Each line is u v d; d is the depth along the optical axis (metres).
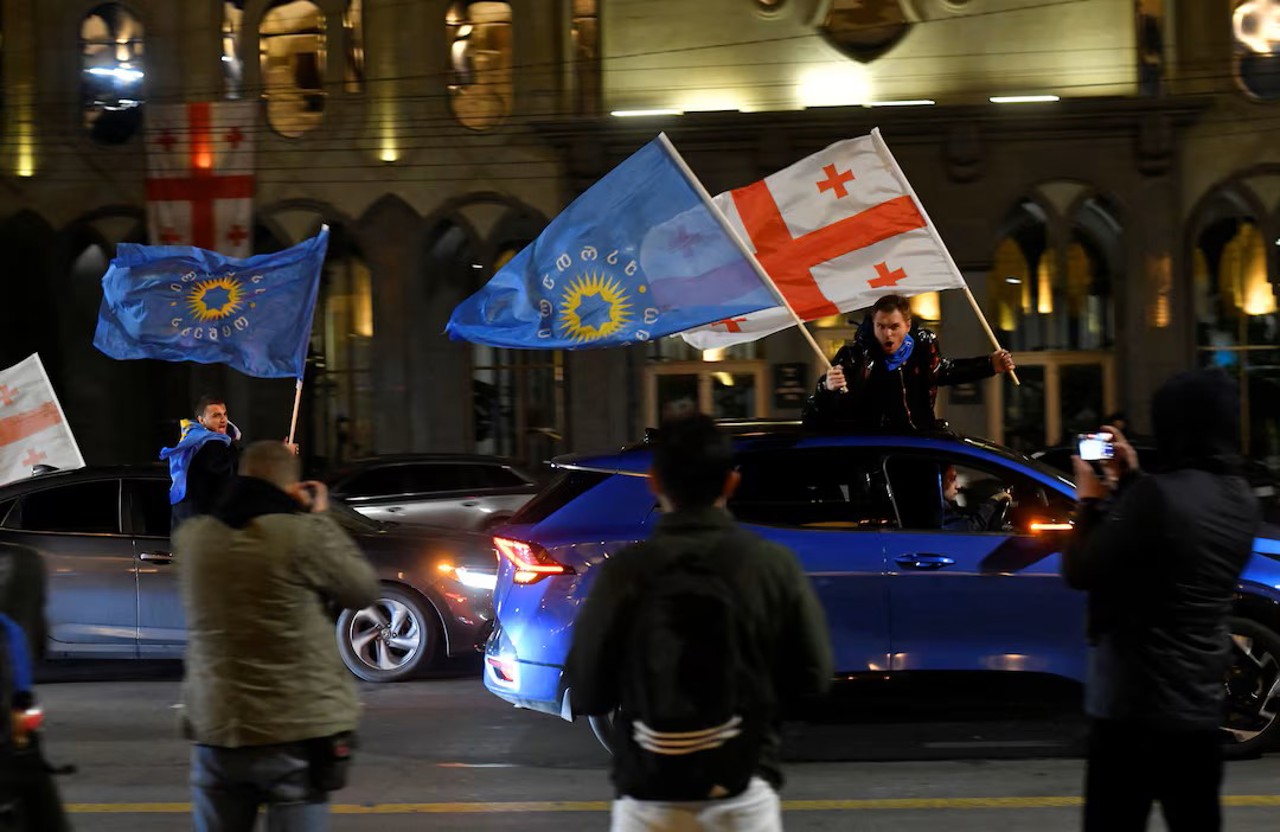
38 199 23.92
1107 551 4.14
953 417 22.94
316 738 4.46
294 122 23.80
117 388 24.42
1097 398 22.89
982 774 7.31
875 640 7.18
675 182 7.93
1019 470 7.42
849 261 8.70
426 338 23.84
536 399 23.89
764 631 3.53
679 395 23.53
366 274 24.00
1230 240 22.61
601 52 23.23
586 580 7.27
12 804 4.15
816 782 7.18
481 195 23.48
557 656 7.25
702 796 3.42
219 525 4.45
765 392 23.25
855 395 8.21
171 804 6.98
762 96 23.05
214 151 23.50
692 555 3.52
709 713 3.42
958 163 22.45
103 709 9.55
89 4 23.84
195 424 9.20
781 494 7.41
